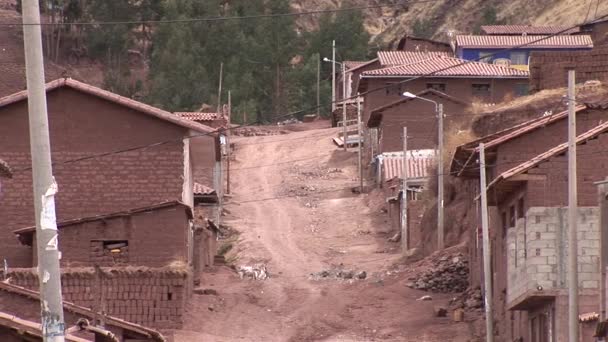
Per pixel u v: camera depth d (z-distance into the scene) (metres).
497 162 110.62
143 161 133.62
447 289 136.62
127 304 119.56
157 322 119.69
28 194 133.50
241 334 123.38
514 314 108.44
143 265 123.00
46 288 49.62
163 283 120.19
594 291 93.31
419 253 156.00
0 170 83.69
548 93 142.62
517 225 99.38
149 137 134.12
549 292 95.00
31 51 50.25
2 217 132.88
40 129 50.16
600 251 81.00
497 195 107.75
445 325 122.56
